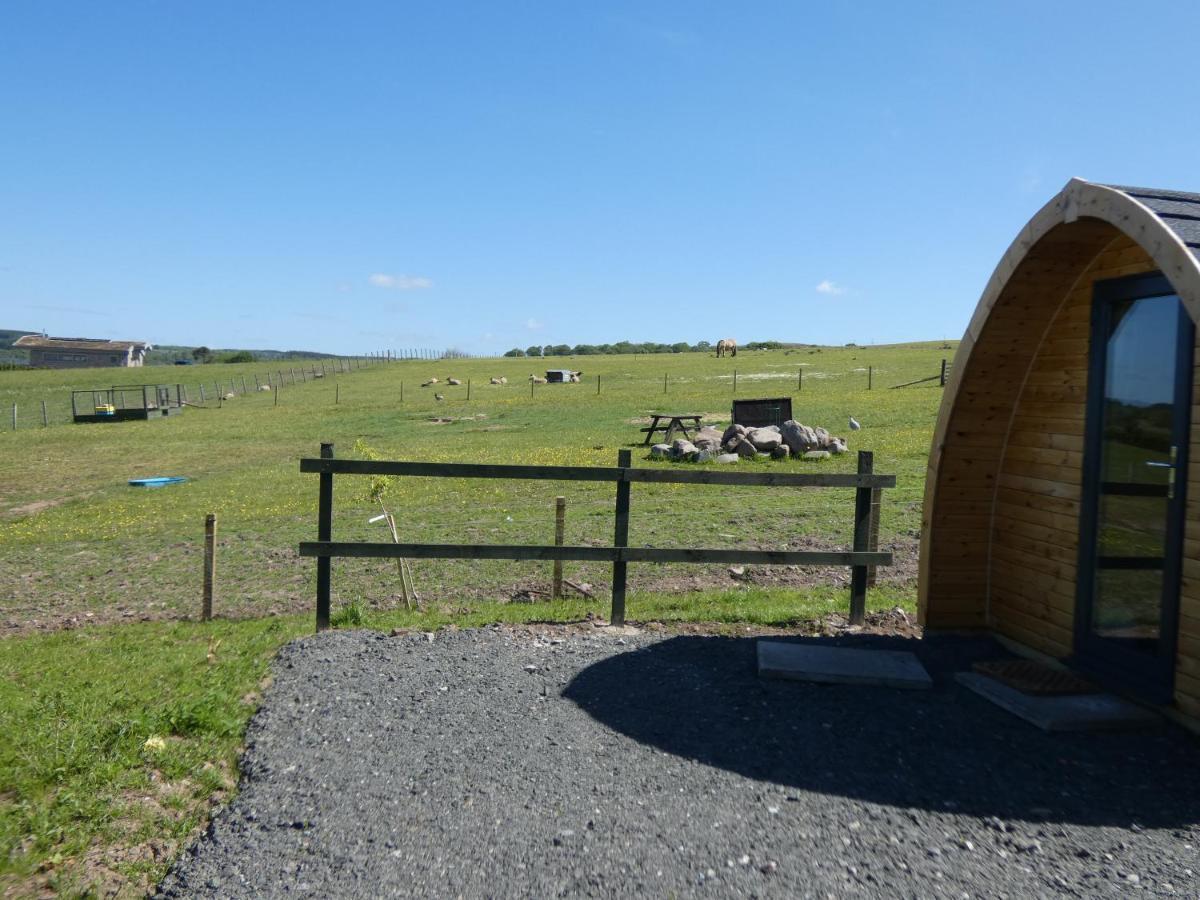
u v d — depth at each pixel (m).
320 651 6.42
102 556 14.07
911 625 7.55
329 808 4.12
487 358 116.19
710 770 4.57
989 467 6.83
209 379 74.62
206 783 4.34
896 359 73.00
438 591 10.57
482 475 7.26
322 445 7.29
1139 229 4.76
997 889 3.53
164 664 6.48
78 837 3.70
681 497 17.36
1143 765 4.66
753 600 9.06
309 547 7.27
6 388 67.75
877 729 5.12
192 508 18.97
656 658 6.35
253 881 3.55
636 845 3.82
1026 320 6.21
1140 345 5.46
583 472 7.25
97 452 31.50
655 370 71.44
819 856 3.76
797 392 45.97
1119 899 3.47
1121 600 5.64
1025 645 6.57
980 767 4.64
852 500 16.22
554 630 7.14
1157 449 5.32
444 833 3.91
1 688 5.76
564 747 4.82
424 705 5.38
